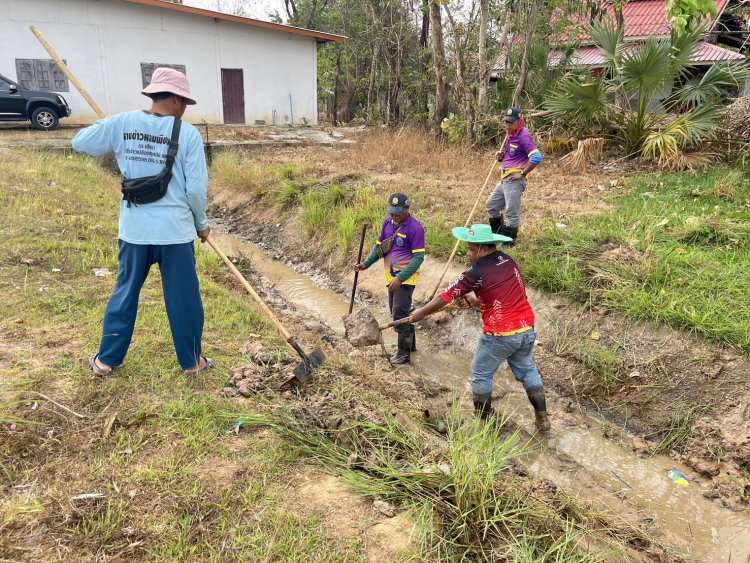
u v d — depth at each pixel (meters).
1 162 11.70
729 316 5.29
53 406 3.71
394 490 3.37
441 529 3.12
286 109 24.47
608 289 6.07
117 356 4.10
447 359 6.39
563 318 6.14
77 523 2.88
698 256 6.35
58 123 18.80
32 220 7.83
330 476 3.50
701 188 9.45
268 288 8.38
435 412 5.07
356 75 30.83
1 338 4.56
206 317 5.62
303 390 4.44
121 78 21.27
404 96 27.64
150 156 3.73
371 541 2.98
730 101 12.78
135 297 4.02
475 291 4.75
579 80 14.10
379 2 26.16
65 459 3.31
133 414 3.75
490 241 4.53
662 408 4.97
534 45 16.02
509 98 16.09
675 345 5.30
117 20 20.73
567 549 3.15
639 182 10.60
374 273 8.33
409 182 11.29
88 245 7.13
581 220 8.20
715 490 4.24
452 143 15.72
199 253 8.41
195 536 2.90
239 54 23.00
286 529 3.00
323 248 9.52
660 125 12.70
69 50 20.31
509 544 3.04
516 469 4.36
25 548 2.70
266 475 3.41
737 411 4.61
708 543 3.78
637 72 11.80
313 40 24.12
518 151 7.19
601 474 4.48
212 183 13.91
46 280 5.88
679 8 4.23
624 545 3.50
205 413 3.86
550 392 5.56
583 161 12.23
